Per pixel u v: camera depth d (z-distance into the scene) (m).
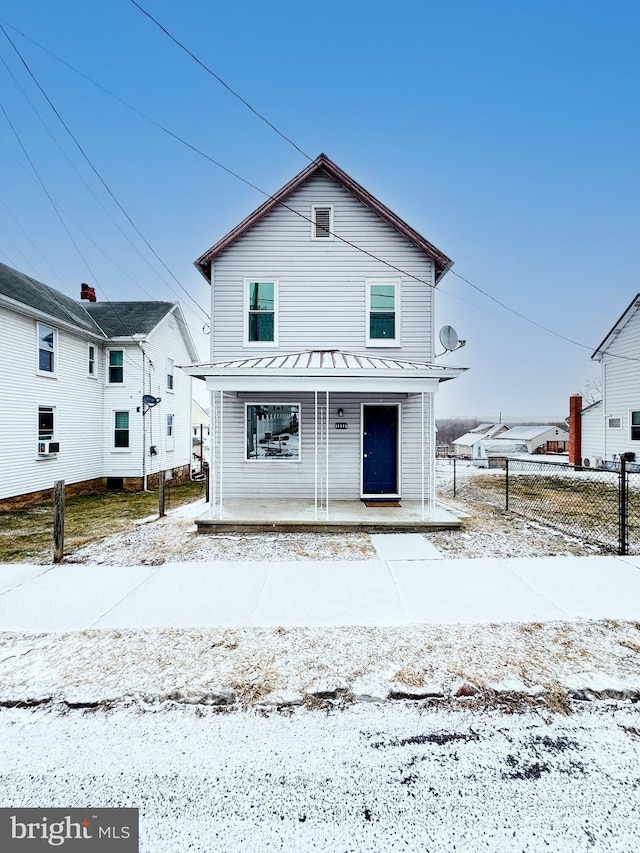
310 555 6.03
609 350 19.14
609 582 4.93
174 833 1.96
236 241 9.73
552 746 2.47
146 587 4.88
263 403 9.49
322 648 3.50
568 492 12.93
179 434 20.02
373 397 9.48
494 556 5.91
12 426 11.71
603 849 1.86
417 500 9.37
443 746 2.48
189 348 20.94
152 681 3.07
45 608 4.33
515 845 1.88
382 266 9.71
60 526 5.96
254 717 2.73
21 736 2.58
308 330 9.66
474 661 3.29
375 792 2.16
